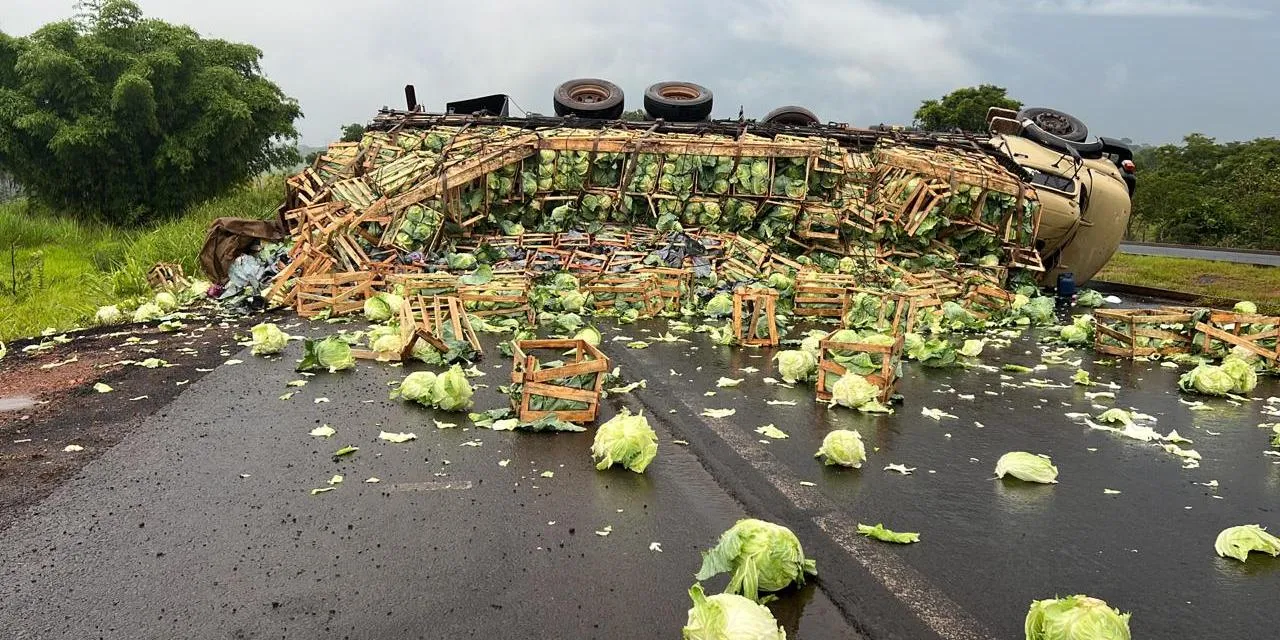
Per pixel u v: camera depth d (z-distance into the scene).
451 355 8.38
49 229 20.27
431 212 13.63
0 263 16.03
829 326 11.58
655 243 14.31
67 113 23.70
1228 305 14.84
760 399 7.45
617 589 3.89
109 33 24.72
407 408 6.86
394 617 3.62
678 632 3.52
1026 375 8.80
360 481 5.20
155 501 4.87
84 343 9.41
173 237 16.17
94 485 5.11
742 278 13.55
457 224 14.21
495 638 3.47
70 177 23.48
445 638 3.46
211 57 28.06
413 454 5.71
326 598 3.77
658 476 5.39
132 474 5.30
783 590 3.90
